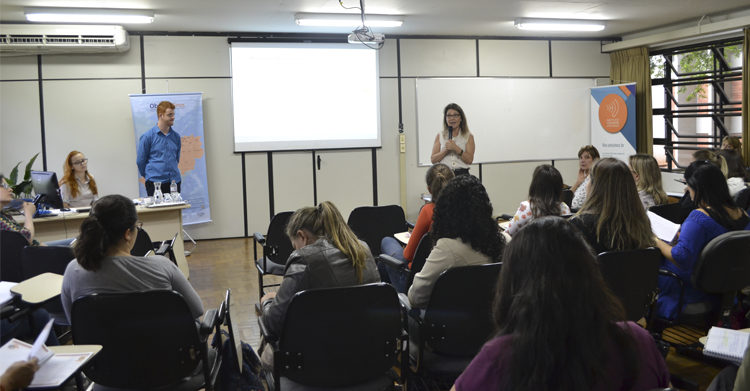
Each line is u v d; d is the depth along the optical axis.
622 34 7.98
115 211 1.99
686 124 7.43
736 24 6.25
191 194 6.67
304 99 7.07
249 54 6.82
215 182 6.89
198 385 2.02
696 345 2.63
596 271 0.97
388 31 7.12
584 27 7.02
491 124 7.80
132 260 2.02
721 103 6.92
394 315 1.89
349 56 7.18
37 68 6.23
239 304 4.25
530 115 7.95
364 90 7.28
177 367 1.91
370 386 1.91
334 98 7.18
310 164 7.20
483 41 7.69
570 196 4.84
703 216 2.49
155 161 6.01
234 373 2.30
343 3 5.48
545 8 6.05
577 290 0.91
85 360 1.51
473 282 1.97
